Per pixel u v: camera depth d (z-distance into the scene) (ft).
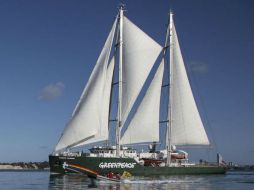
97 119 218.38
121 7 233.76
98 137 220.23
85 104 217.15
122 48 232.73
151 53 236.84
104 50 222.28
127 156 223.71
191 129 249.14
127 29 231.91
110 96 230.07
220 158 259.60
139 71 233.14
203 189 162.40
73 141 215.31
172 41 248.11
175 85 248.11
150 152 241.96
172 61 248.11
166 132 246.47
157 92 241.35
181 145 249.14
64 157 209.46
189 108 249.55
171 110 247.09
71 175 209.15
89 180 197.47
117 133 226.79
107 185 173.58
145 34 234.79
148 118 237.66
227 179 230.68
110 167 208.95
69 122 216.95
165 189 158.51
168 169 229.66
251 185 188.34
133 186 169.17
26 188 171.32
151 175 221.46
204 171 248.32
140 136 235.61
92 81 219.61
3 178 265.34
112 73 230.07
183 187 168.55
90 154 216.33
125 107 230.89
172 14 249.34
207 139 254.47
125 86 231.30
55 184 181.37
